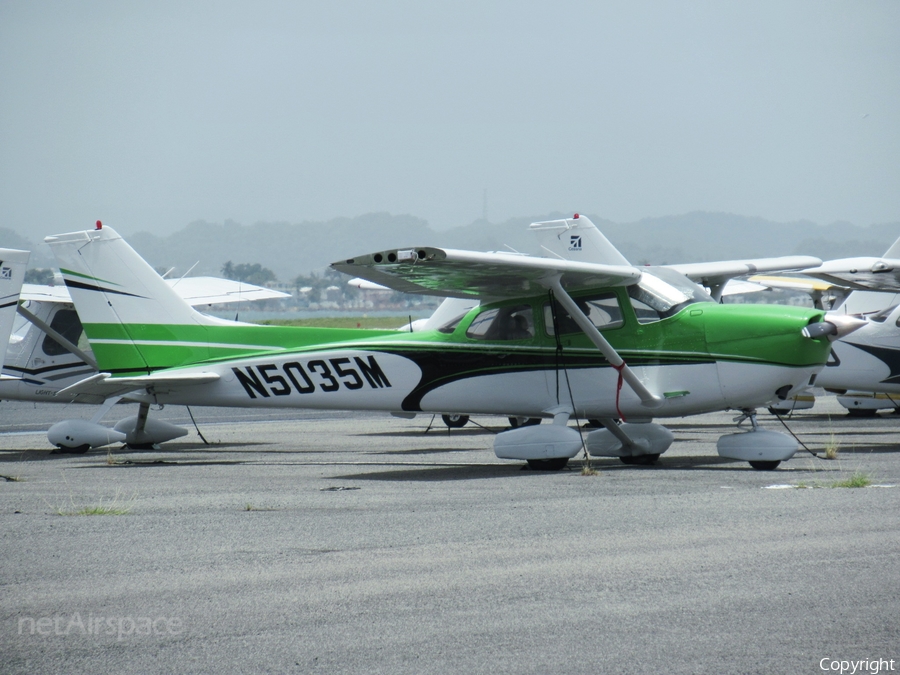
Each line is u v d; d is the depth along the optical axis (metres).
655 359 35.09
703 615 15.03
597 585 16.91
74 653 13.89
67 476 36.06
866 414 67.69
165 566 19.08
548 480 32.03
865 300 61.75
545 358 36.59
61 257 45.31
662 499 26.41
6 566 19.19
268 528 23.14
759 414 71.06
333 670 13.02
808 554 18.86
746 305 35.22
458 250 30.97
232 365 42.72
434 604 15.94
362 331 42.00
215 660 13.50
